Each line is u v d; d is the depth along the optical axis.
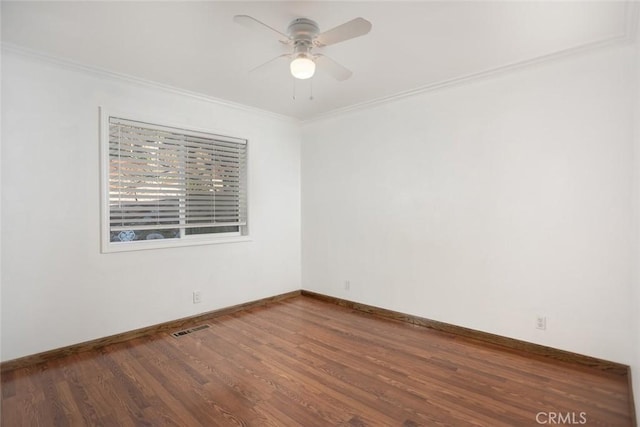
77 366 2.54
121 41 2.37
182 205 3.47
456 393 2.16
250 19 1.82
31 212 2.58
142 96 3.15
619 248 2.38
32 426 1.85
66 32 2.24
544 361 2.60
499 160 2.91
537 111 2.71
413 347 2.88
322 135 4.37
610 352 2.42
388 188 3.70
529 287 2.77
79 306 2.80
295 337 3.12
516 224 2.83
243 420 1.90
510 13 2.02
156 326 3.25
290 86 3.25
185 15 2.04
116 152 3.02
